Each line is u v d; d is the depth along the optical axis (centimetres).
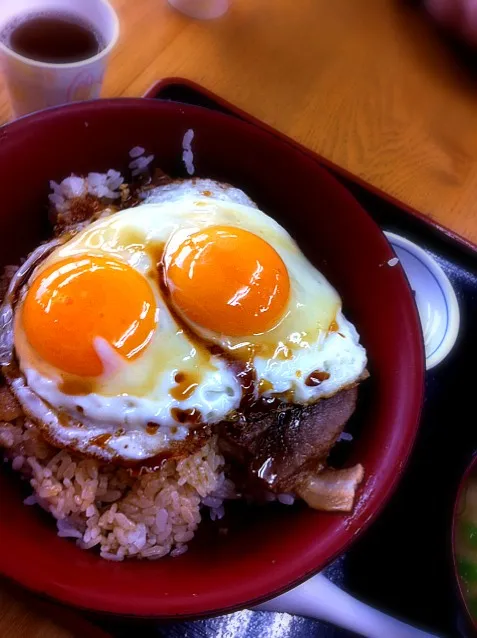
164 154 26
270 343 22
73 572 19
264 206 27
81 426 20
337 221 26
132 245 22
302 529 21
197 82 32
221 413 21
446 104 35
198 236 21
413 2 38
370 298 25
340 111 33
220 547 22
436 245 30
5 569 17
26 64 25
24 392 21
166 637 21
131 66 31
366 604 23
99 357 20
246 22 35
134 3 33
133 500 22
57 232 24
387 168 32
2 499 20
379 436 23
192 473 22
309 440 22
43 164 24
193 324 21
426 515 25
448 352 28
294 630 22
